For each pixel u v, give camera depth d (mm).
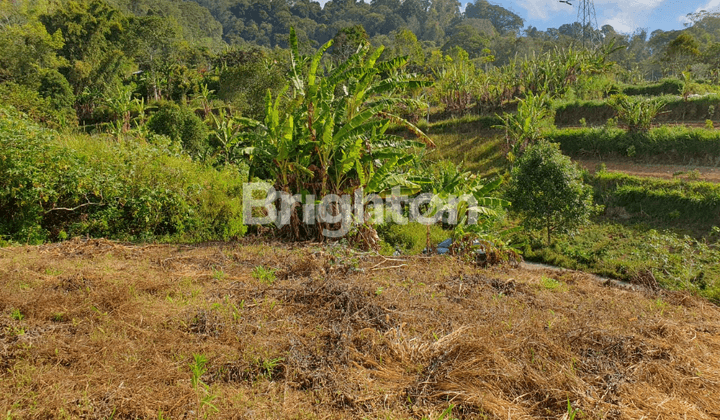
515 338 3721
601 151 15711
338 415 2752
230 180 10680
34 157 6863
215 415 2625
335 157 7652
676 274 7984
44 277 4543
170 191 8195
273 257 5953
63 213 7570
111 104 31297
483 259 7887
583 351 3645
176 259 5727
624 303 5102
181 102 41844
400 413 2795
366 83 7348
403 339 3680
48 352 3088
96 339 3287
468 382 3076
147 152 8734
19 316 3543
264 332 3619
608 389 3119
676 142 14352
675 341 4031
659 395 3133
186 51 59625
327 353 3393
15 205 7000
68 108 33375
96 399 2684
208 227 8602
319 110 7621
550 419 2816
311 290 4473
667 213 11930
